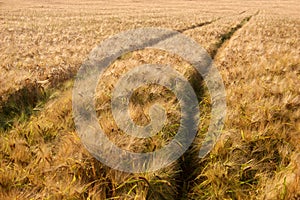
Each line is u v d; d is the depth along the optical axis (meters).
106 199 3.42
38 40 14.73
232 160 4.18
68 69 8.68
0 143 4.42
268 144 4.47
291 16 36.00
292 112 5.61
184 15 32.38
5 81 6.68
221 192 3.63
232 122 5.12
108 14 33.38
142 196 3.48
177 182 4.15
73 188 3.35
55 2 51.31
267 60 9.93
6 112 5.99
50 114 5.38
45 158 3.82
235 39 15.23
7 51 11.21
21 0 52.44
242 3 59.19
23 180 3.56
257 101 5.75
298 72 8.56
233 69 8.51
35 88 6.87
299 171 3.70
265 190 3.57
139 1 58.19
